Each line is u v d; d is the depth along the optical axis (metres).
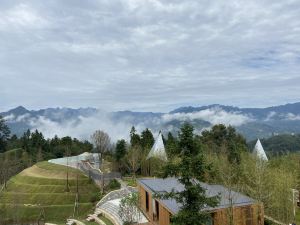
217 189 39.19
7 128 161.38
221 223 32.84
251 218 34.72
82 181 82.12
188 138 23.67
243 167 50.00
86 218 61.09
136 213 44.16
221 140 100.06
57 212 67.88
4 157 118.38
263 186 41.59
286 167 58.34
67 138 144.38
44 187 79.12
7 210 68.56
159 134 81.81
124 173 90.38
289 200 43.72
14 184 85.69
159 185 43.75
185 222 23.00
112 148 113.88
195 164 23.25
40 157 119.12
